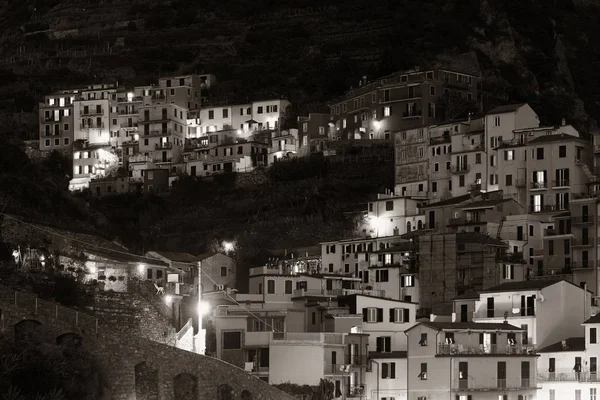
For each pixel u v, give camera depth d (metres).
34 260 185.12
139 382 159.38
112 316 178.12
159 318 183.62
